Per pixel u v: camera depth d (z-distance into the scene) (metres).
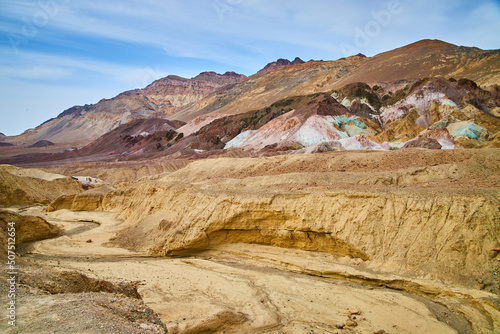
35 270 21.50
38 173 84.94
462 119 113.56
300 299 23.22
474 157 43.16
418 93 135.88
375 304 21.88
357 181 41.22
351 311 21.14
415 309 20.81
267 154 105.19
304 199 31.31
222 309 21.00
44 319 14.33
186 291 24.34
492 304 19.23
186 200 38.69
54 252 37.50
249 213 33.12
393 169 47.44
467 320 19.34
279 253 31.31
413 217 25.70
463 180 32.38
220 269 29.48
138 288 24.47
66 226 52.62
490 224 22.52
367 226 27.44
